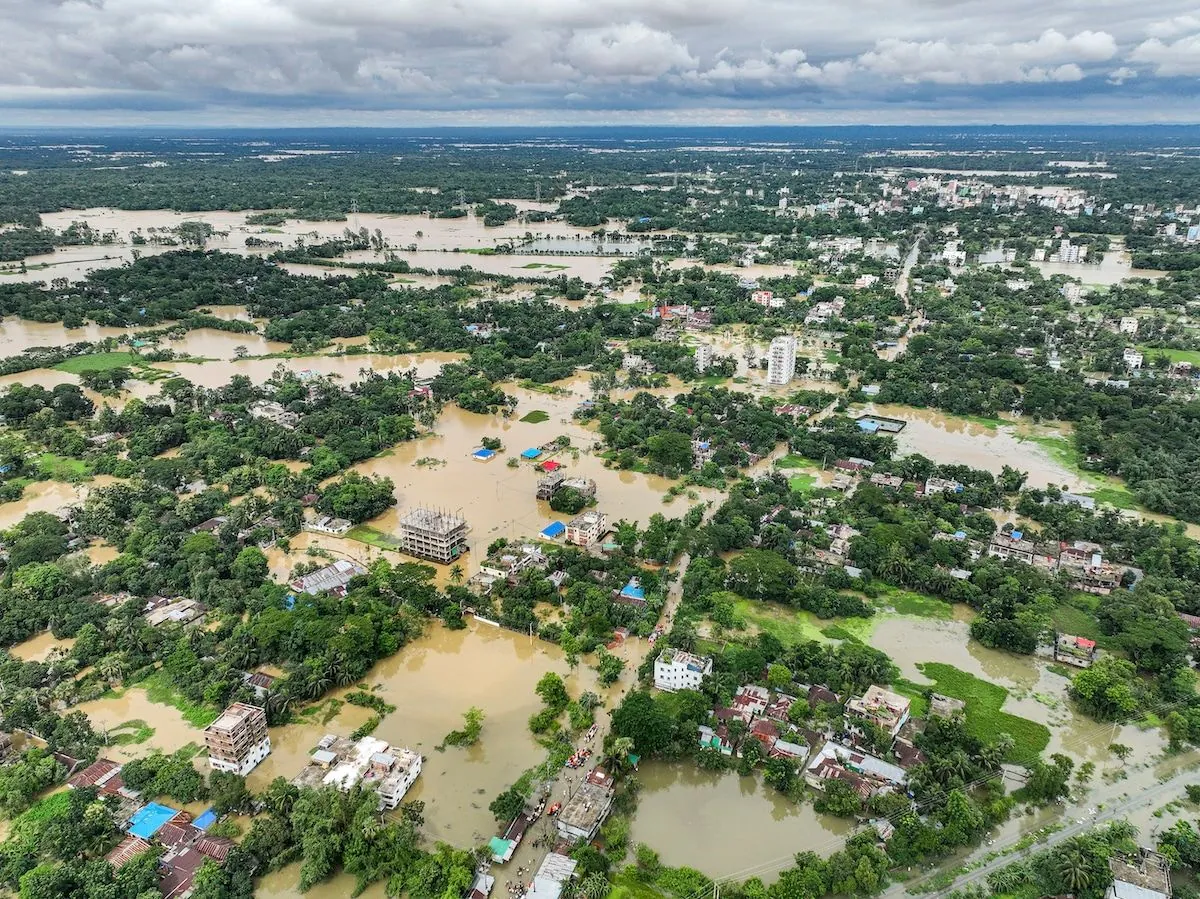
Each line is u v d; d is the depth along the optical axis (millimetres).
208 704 195625
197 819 160875
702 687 197625
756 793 174000
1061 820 165000
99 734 183750
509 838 157625
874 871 149125
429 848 156500
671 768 180750
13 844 154875
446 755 181625
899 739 183000
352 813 157875
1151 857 151375
